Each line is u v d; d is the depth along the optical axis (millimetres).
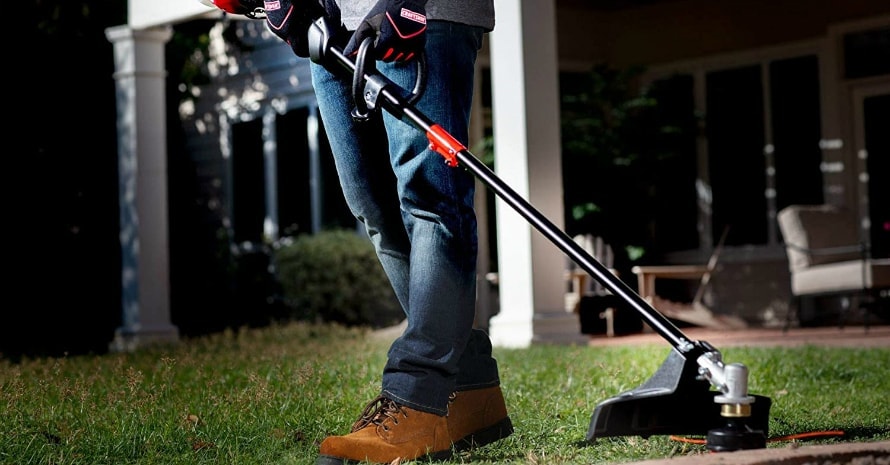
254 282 13539
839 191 12906
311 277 12414
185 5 9492
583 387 4641
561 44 14438
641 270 12586
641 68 13766
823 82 13047
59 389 4203
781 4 13383
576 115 13758
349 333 10617
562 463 2684
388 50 2682
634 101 13547
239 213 14719
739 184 13680
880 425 3389
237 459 2924
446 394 2869
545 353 6902
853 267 10289
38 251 12141
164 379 4781
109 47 12469
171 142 13320
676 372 2510
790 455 2262
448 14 2859
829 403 4078
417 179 2863
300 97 13844
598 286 12484
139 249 10008
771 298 13305
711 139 13914
